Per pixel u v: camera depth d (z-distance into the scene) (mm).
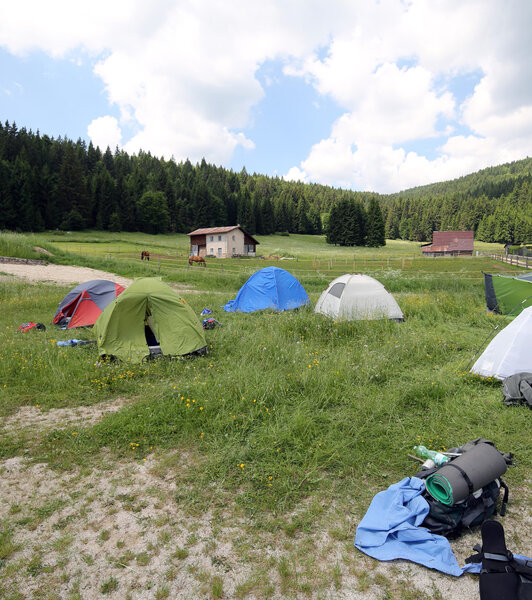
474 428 4812
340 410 5250
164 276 26859
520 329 6398
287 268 40031
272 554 2936
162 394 5746
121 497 3592
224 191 120188
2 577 2725
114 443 4523
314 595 2588
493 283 13297
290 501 3523
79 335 10008
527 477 3840
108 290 11914
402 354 7633
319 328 9625
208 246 66312
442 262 48344
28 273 24062
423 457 4062
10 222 72312
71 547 3004
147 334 8719
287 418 4898
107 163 125250
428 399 5605
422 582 2686
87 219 87938
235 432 4660
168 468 4055
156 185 108812
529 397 5285
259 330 9852
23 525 3242
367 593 2596
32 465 4109
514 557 2711
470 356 7742
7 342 8586
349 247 98250
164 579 2711
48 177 82250
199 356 7918
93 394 6059
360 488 3699
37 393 6031
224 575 2742
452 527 3131
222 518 3322
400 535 3055
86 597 2576
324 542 3061
